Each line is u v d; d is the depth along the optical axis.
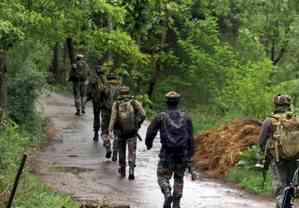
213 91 65.94
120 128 26.89
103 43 34.78
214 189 25.86
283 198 17.42
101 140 36.59
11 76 35.50
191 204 22.92
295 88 41.44
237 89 43.50
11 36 27.48
